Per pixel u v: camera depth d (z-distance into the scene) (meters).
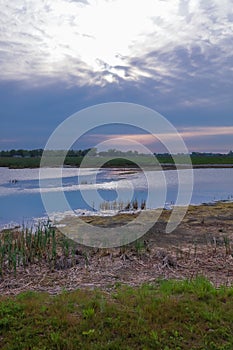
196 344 2.75
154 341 2.77
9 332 2.88
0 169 26.25
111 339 2.81
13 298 3.66
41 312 3.20
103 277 4.48
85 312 3.15
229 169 26.97
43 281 4.34
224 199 13.40
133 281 4.31
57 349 2.68
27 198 13.02
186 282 3.95
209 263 5.04
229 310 3.24
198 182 18.67
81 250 5.76
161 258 5.26
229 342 2.77
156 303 3.37
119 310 3.23
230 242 6.35
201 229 7.54
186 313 3.17
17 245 5.71
